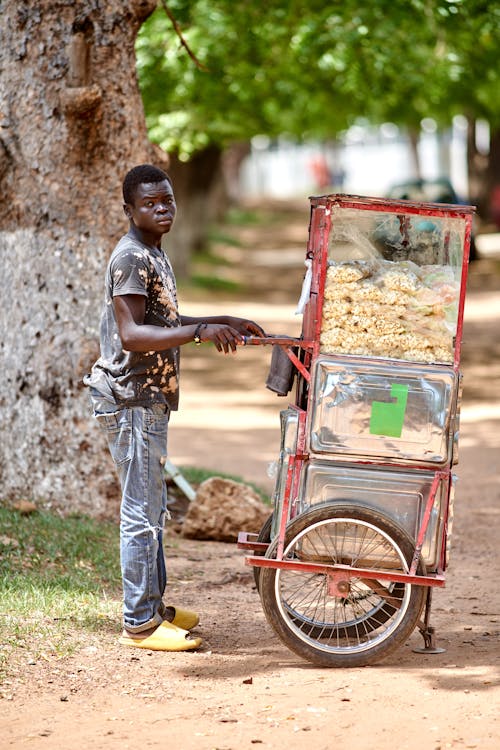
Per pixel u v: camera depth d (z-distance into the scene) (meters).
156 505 7.51
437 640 7.91
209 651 7.54
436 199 42.06
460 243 7.00
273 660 7.36
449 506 7.05
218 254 52.16
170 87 23.75
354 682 6.80
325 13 21.77
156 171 7.40
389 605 7.66
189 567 10.20
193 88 23.72
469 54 24.88
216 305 37.16
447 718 6.13
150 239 7.48
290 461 7.03
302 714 6.21
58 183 11.26
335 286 7.02
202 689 6.71
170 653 7.46
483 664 7.22
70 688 6.70
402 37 22.81
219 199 66.56
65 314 11.33
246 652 7.56
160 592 7.80
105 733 5.96
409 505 7.06
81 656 7.28
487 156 55.59
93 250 11.34
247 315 35.19
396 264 7.09
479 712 6.22
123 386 7.36
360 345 7.02
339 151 105.81
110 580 9.27
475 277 43.09
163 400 7.46
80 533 10.44
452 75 26.03
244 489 11.73
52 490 11.32
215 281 41.41
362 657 7.14
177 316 7.53
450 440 7.00
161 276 7.34
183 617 8.02
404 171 102.62
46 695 6.57
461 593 9.56
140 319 7.18
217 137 27.58
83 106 10.85
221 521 11.54
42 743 5.82
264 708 6.33
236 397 24.00
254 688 6.71
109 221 11.38
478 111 38.47
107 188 11.35
